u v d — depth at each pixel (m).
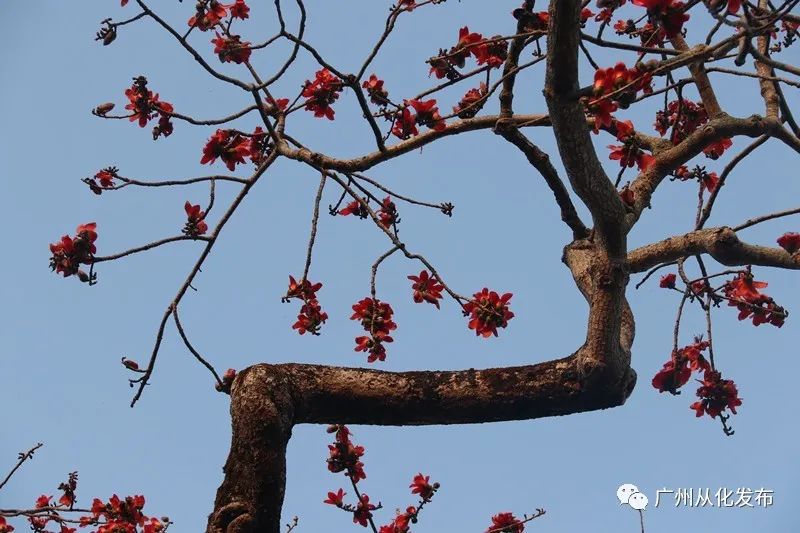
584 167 3.36
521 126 4.14
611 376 3.64
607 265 3.59
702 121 4.77
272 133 4.04
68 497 5.50
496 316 4.00
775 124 4.25
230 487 3.35
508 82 4.20
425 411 3.67
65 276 3.84
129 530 4.91
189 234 3.91
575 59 3.13
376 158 4.21
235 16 4.13
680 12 3.12
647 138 4.55
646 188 4.01
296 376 3.61
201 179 4.03
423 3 4.00
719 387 4.44
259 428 3.41
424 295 4.19
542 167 4.21
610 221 3.52
